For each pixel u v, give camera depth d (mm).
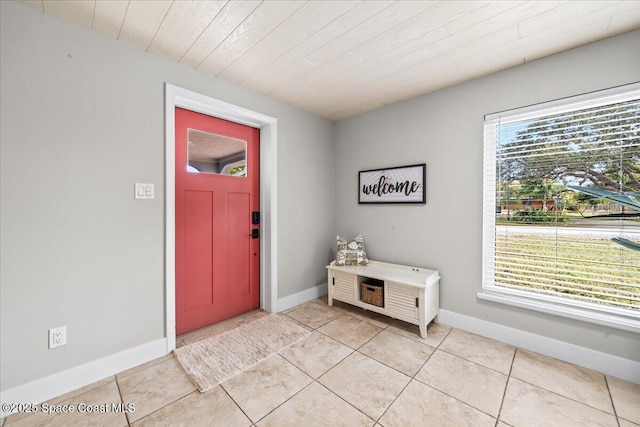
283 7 1419
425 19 1513
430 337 2172
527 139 1996
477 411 1391
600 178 1719
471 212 2246
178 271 2205
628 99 1629
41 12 1454
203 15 1479
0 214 1360
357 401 1465
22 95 1407
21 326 1415
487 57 1897
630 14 1443
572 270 1840
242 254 2658
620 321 1622
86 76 1598
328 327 2361
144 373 1719
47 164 1480
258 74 2152
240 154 2619
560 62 1831
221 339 2146
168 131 1928
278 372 1720
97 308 1651
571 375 1674
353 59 1935
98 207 1649
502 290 2123
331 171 3318
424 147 2521
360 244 2889
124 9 1436
